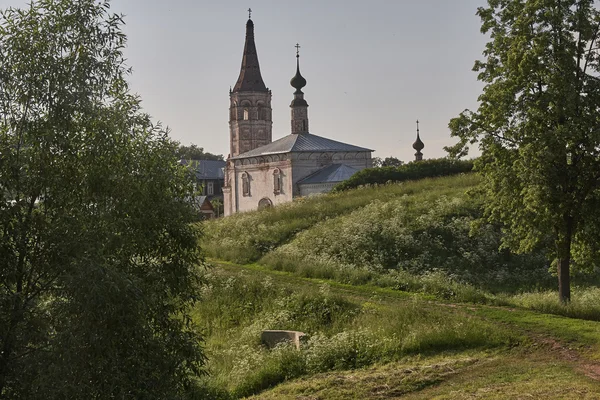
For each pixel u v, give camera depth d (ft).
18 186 32.68
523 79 61.57
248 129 340.80
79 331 30.09
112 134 34.71
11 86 33.09
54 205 33.88
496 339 50.03
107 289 29.84
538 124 61.82
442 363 45.52
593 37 62.49
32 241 32.99
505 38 65.00
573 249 68.54
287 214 121.60
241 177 222.89
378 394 40.52
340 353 49.67
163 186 36.58
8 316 30.86
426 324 54.24
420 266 83.35
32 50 33.50
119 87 36.86
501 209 68.18
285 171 203.10
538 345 48.34
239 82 342.64
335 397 40.57
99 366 30.81
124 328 31.04
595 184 63.77
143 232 35.19
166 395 33.73
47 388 29.66
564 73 60.44
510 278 81.20
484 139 66.33
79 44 34.58
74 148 34.19
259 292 75.97
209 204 276.82
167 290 38.60
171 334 36.50
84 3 34.32
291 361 49.39
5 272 31.68
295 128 225.56
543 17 61.00
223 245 107.76
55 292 32.83
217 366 53.21
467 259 85.20
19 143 33.58
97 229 33.14
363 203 120.06
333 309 65.41
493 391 38.40
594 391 36.63
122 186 34.81
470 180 124.36
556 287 77.71
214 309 74.13
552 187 60.49
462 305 64.18
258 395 43.50
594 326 52.24
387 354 49.24
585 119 59.88
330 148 207.10
